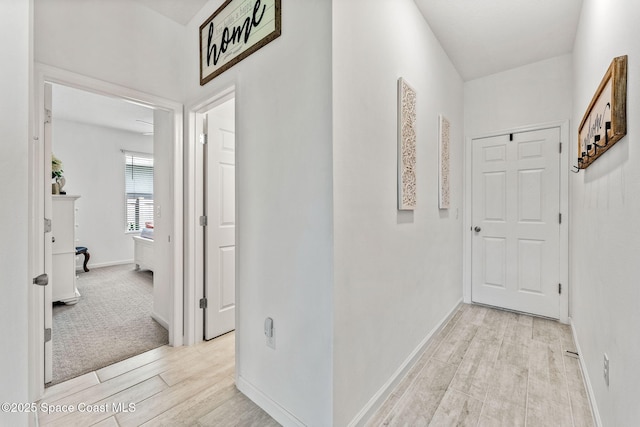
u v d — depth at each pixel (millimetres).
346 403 1381
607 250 1414
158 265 2770
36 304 1663
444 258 2740
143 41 2119
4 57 656
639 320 981
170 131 2328
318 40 1336
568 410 1592
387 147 1731
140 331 2600
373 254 1597
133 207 5961
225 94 1998
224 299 2547
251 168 1711
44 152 1771
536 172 2969
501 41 2594
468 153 3354
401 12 1910
